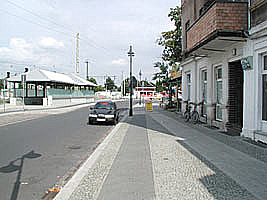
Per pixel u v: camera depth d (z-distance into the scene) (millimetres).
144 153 7785
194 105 16812
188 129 12945
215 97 13695
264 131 9008
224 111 11977
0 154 7758
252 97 9406
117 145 9125
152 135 11305
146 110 29672
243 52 10023
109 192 4676
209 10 10234
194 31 12602
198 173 5703
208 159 6906
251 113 9484
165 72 30750
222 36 9469
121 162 6770
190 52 13023
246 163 6465
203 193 4531
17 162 6895
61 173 6000
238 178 5328
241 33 9477
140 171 5926
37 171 6129
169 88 32562
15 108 31594
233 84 11461
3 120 18250
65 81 44312
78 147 8984
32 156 7570
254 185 4914
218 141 9438
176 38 24359
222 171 5820
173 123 15875
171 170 5969
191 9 17312
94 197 4453
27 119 19078
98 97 71812
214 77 13672
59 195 4559
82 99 52875
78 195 4555
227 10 9609
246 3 9602
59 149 8609
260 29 8586
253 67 9352
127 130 13141
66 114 24094
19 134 11664
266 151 7750
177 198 4332
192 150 8047
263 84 9148
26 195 4672
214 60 13258
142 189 4785
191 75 18016
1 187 5070
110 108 16609
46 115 22875
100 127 14781
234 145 8664
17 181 5422
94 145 9375
